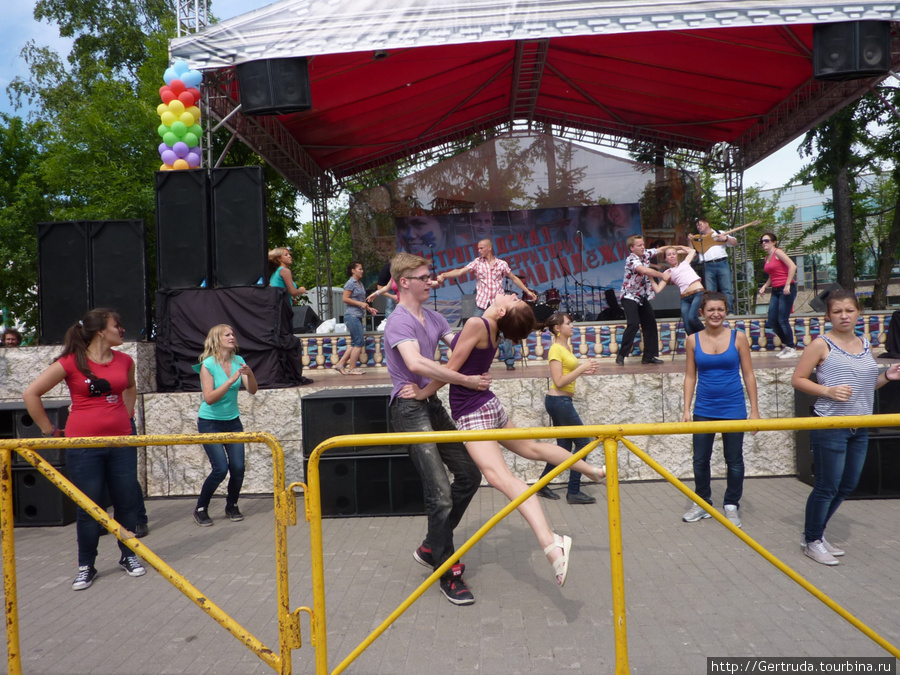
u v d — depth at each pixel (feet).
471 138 59.62
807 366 14.03
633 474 22.33
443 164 58.23
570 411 19.42
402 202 58.54
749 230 120.06
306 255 128.98
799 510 18.38
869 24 25.11
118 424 14.84
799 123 46.96
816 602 12.44
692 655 10.57
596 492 21.15
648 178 57.36
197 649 11.58
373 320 50.55
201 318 24.47
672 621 11.84
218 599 13.71
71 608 13.58
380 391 20.53
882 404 19.35
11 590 9.70
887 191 85.46
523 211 57.93
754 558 14.84
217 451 19.03
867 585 13.10
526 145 57.72
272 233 77.51
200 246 25.11
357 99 43.09
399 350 12.64
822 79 26.30
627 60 42.70
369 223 58.85
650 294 28.96
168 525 19.53
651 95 48.49
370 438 8.86
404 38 25.61
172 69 28.53
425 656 10.89
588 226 57.52
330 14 25.70
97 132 65.36
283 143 46.75
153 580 15.08
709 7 25.13
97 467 14.82
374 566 15.30
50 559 16.89
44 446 9.59
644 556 15.24
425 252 58.29
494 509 19.86
